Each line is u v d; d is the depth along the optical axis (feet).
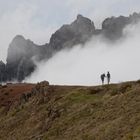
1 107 250.37
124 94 148.66
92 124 136.67
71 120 155.43
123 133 110.83
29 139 168.04
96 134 121.80
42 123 175.83
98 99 165.07
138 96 139.44
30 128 180.86
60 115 168.76
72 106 170.50
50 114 177.68
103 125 126.52
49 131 159.43
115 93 161.48
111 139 112.27
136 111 123.75
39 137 160.66
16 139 180.04
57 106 178.19
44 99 205.46
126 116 122.93
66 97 184.85
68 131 145.79
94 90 180.45
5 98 262.67
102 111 143.74
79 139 127.85
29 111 205.26
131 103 134.72
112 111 137.39
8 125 206.08
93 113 148.66
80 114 155.94
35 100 213.25
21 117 205.16
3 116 230.48
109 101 150.20
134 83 164.45
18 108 221.66
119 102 143.43
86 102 167.84
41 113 187.83
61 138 143.54
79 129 139.23
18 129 191.42
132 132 107.24
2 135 199.41
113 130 116.47
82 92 184.55
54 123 164.45
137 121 114.42
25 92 242.99
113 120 126.41
